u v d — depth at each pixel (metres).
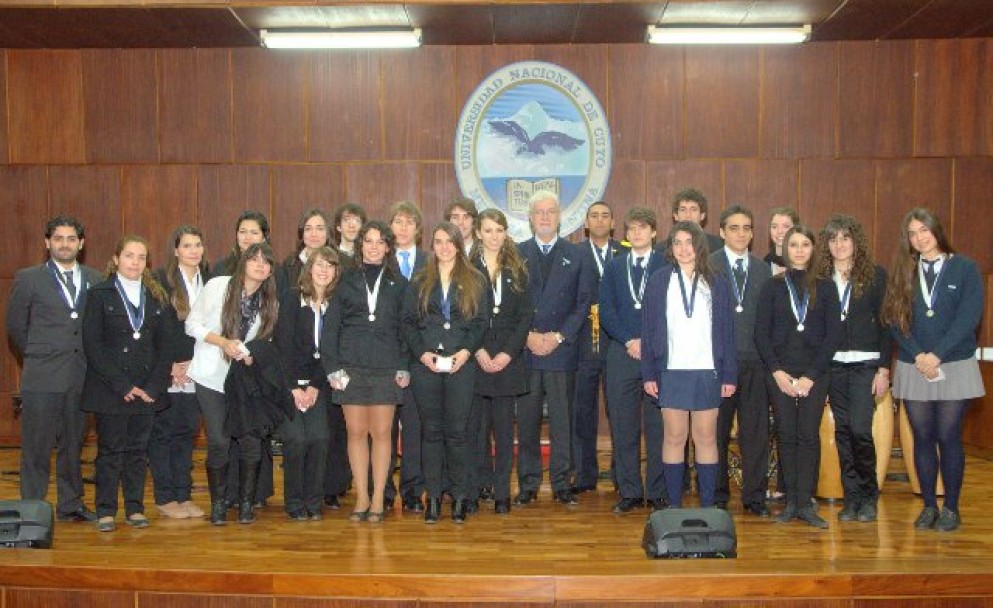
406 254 5.54
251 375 4.87
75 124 8.06
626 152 7.98
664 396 4.85
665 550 3.87
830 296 4.85
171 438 5.18
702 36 7.57
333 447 5.38
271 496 5.68
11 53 8.03
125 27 7.37
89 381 4.81
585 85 7.96
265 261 4.87
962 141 7.90
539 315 5.35
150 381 4.84
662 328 4.86
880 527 4.81
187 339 5.10
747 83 7.93
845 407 5.00
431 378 4.99
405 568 3.69
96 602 3.68
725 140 7.96
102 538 4.62
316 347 5.02
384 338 4.96
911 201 7.93
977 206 7.92
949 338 4.57
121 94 8.05
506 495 5.22
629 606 3.53
